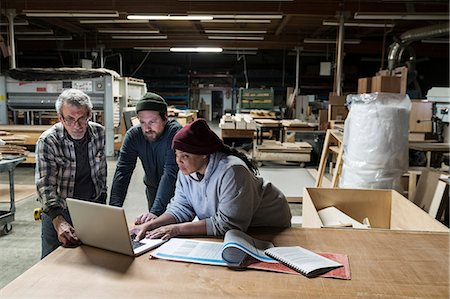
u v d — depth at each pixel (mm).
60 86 6750
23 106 6816
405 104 2914
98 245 1482
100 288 1185
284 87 12742
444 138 4980
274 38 10867
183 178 1742
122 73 12727
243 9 6969
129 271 1301
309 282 1239
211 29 9992
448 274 1311
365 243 1582
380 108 2830
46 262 1364
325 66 10656
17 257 3033
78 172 2061
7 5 6957
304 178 5508
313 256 1402
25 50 11562
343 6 6910
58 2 6902
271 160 6438
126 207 4422
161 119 2158
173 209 1785
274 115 8656
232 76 12727
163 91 13055
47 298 1124
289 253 1418
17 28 9242
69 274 1275
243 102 10156
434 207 2908
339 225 2357
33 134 6230
